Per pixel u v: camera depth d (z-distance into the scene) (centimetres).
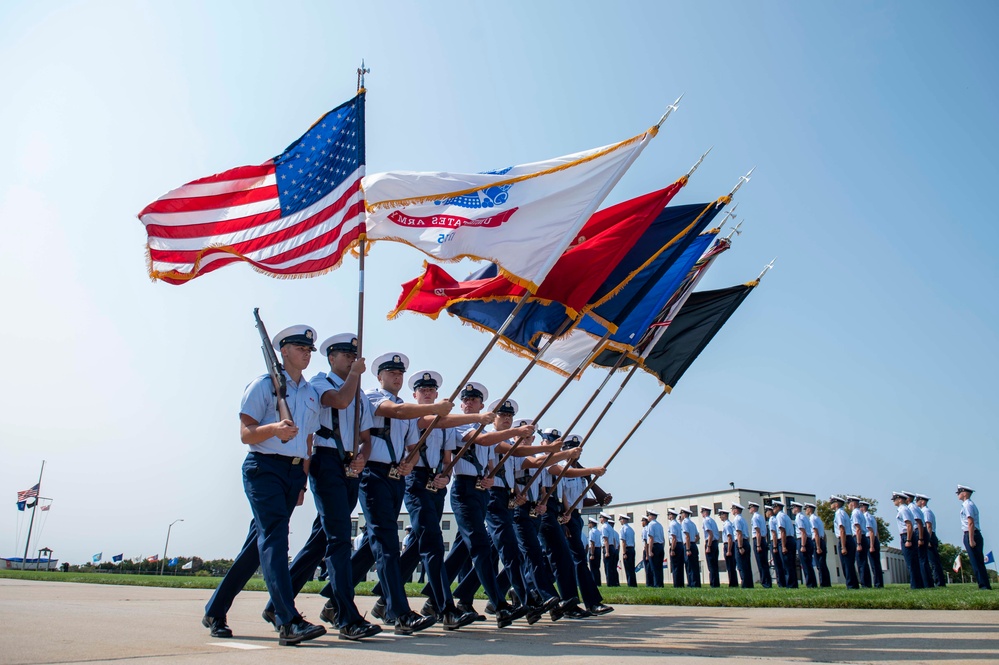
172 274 710
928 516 1722
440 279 957
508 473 866
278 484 562
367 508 648
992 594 1212
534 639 585
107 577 2227
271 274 693
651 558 2370
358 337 614
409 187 754
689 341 1115
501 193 780
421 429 716
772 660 433
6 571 2570
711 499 5112
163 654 442
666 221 974
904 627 694
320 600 1269
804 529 2120
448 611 695
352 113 720
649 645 534
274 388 573
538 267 747
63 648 464
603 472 1006
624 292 973
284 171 739
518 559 817
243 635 595
